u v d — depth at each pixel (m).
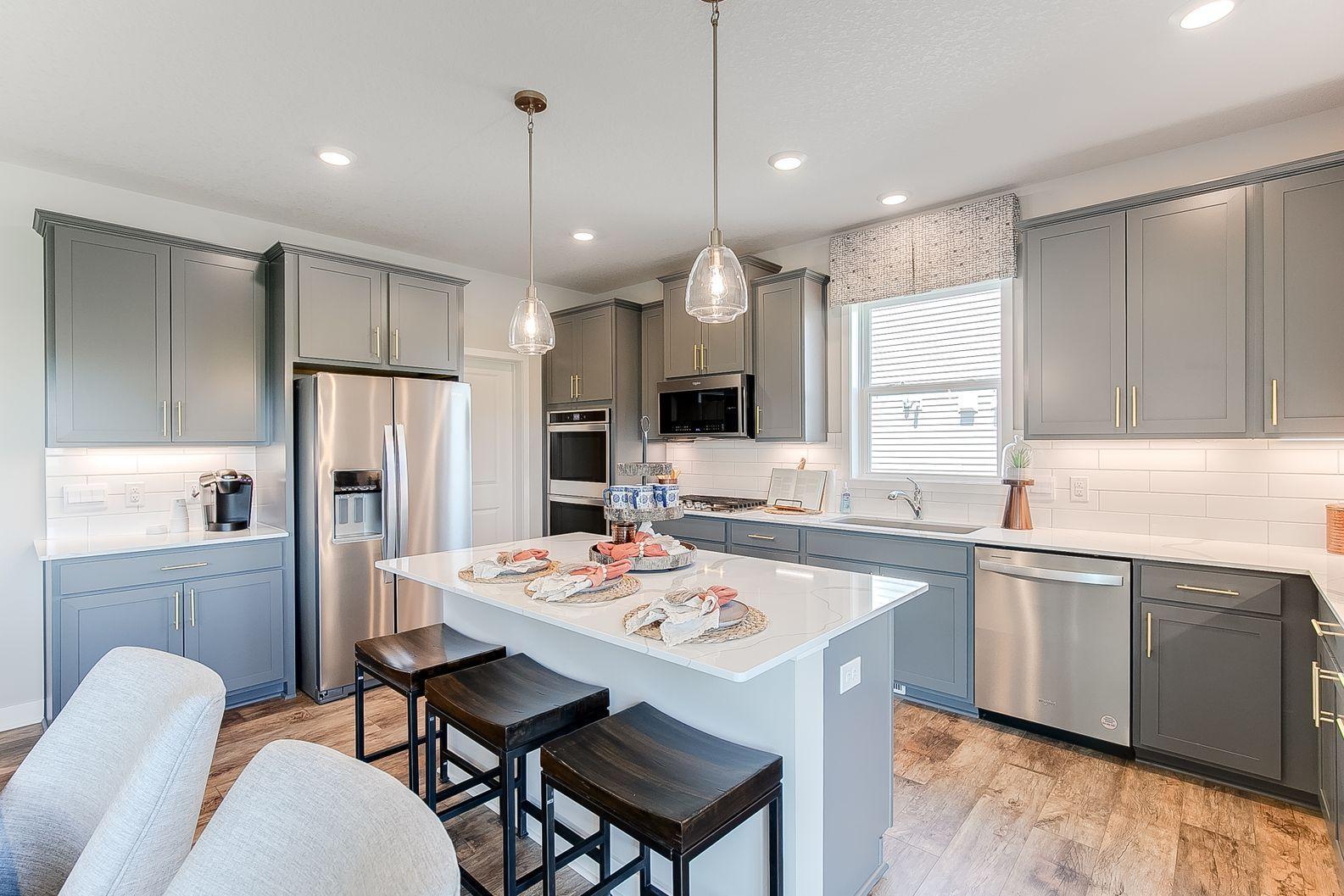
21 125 2.53
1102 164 2.96
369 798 0.72
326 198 3.29
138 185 3.11
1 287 2.87
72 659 2.70
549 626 2.10
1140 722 2.51
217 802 2.34
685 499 4.53
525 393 5.09
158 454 3.31
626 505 2.21
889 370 3.87
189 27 1.94
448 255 4.35
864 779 1.81
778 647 1.40
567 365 4.98
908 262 3.56
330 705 3.20
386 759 2.64
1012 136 2.68
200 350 3.20
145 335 3.04
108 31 1.95
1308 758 2.19
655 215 3.59
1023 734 2.84
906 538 3.17
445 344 3.92
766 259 4.34
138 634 2.86
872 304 3.95
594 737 1.54
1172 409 2.62
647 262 4.52
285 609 3.30
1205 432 2.55
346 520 3.33
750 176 3.06
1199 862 1.95
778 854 1.45
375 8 1.86
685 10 1.88
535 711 1.67
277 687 3.30
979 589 2.93
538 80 2.24
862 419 3.97
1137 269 2.71
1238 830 2.11
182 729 0.92
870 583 2.01
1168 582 2.44
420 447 3.60
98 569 2.76
